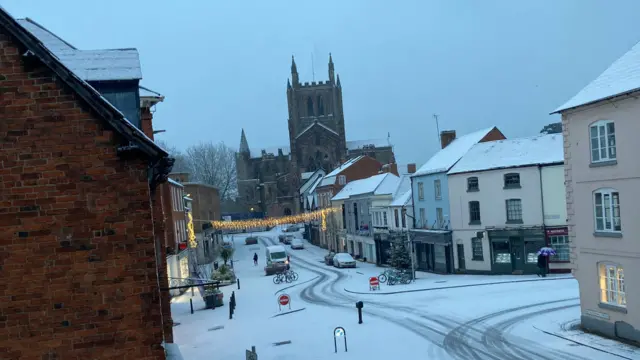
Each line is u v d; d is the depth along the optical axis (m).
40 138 7.27
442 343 20.14
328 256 54.62
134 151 7.42
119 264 7.44
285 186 115.62
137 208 7.48
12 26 7.13
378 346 20.30
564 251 35.72
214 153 115.94
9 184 7.20
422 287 34.00
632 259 18.19
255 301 34.25
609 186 19.19
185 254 42.34
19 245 7.22
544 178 36.16
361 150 122.19
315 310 29.42
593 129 20.03
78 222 7.36
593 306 20.16
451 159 42.53
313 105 119.56
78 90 7.29
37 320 7.25
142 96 15.75
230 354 20.12
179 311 31.45
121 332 7.42
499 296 28.72
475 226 38.91
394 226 50.19
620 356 16.81
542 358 17.36
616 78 19.27
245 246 79.75
